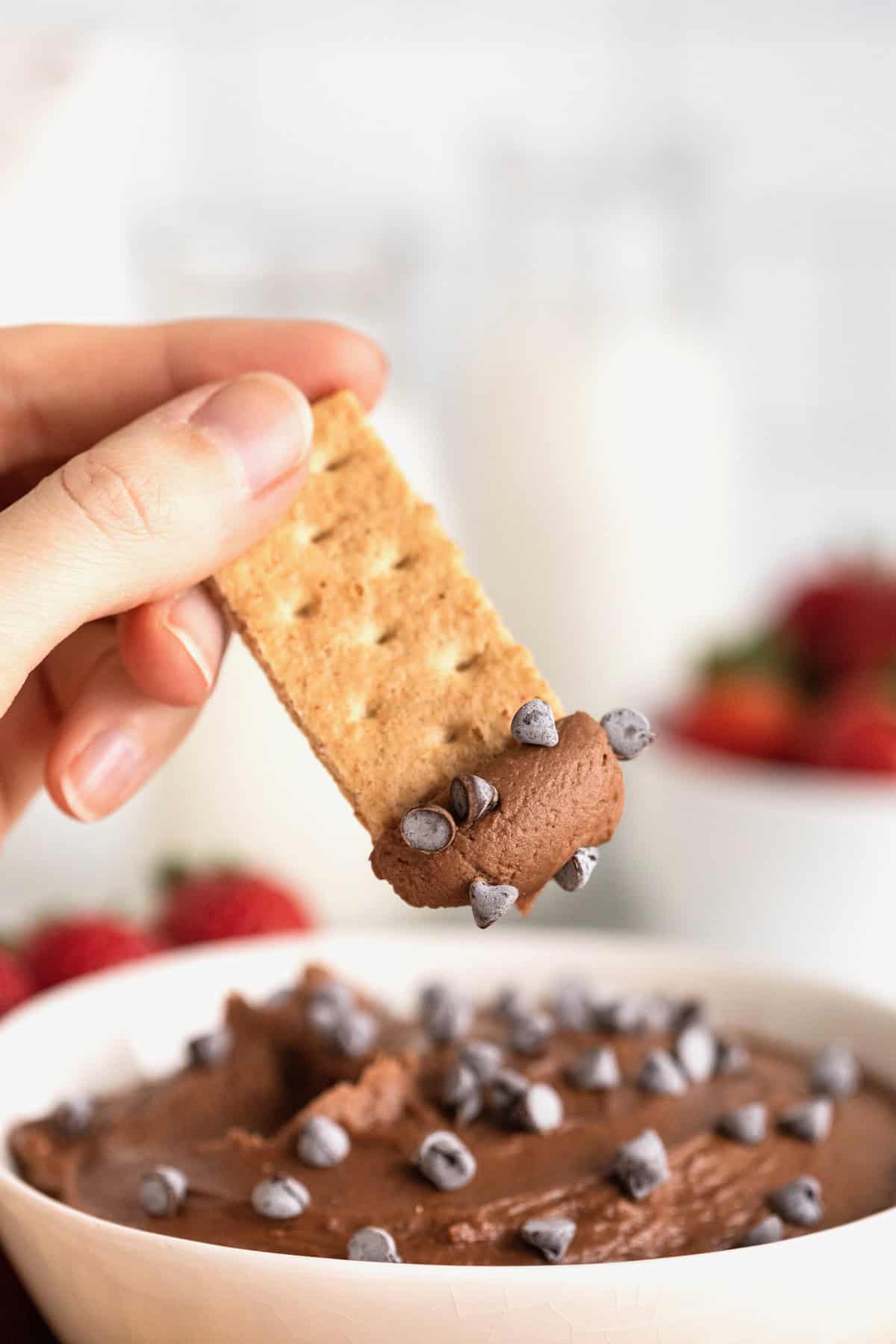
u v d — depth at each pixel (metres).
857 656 0.69
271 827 0.60
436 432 0.85
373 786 0.38
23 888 0.69
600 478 0.69
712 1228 0.39
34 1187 0.41
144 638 0.42
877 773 0.60
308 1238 0.39
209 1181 0.40
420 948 0.48
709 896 0.58
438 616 0.40
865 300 0.91
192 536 0.40
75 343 0.45
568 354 0.70
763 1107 0.42
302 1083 0.43
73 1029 0.45
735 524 0.93
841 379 0.93
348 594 0.41
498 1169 0.40
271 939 0.55
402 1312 0.36
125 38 0.82
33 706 0.48
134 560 0.39
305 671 0.40
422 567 0.41
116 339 0.45
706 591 0.74
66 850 0.70
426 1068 0.42
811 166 0.89
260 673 0.60
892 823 0.56
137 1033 0.46
